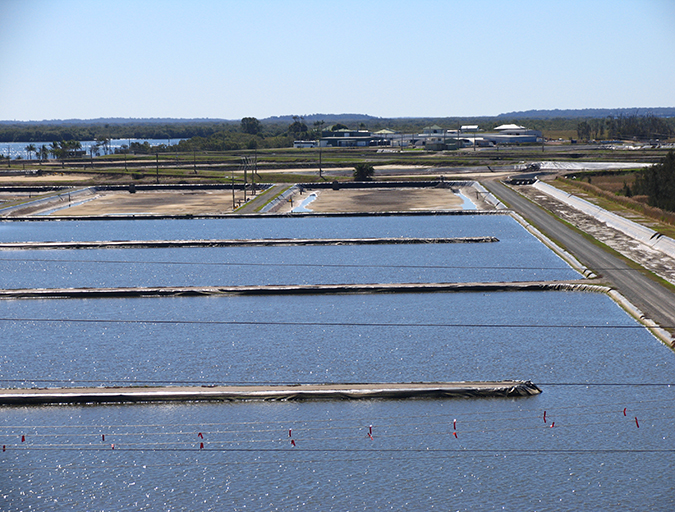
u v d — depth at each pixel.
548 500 42.34
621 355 62.84
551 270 93.56
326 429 50.84
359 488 43.84
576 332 69.12
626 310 74.69
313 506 42.16
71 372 62.00
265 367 62.28
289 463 46.75
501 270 95.06
